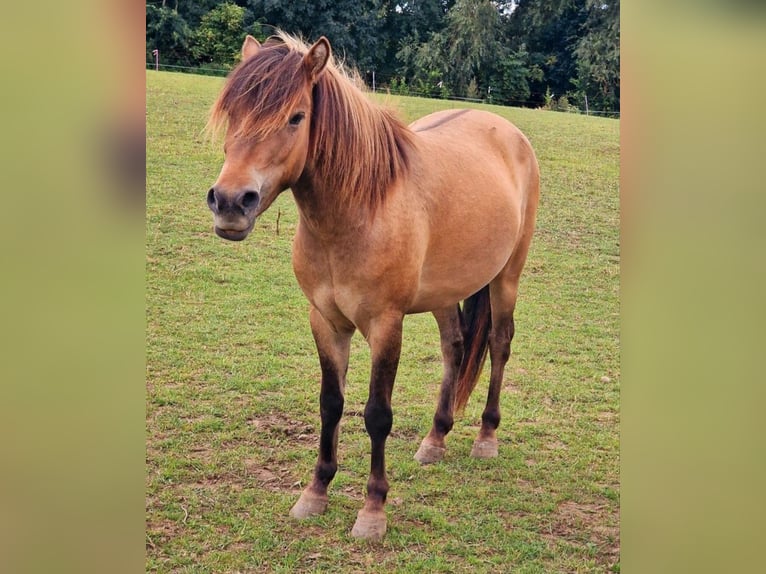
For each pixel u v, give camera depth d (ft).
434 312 14.11
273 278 23.29
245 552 10.72
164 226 26.13
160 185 30.14
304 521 11.54
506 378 18.02
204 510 11.77
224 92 9.21
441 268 11.91
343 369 11.60
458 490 12.76
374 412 10.98
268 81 9.07
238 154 8.89
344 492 12.56
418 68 81.76
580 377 18.22
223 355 17.89
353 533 11.18
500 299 14.24
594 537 11.49
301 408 15.58
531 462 13.97
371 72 84.33
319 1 82.17
